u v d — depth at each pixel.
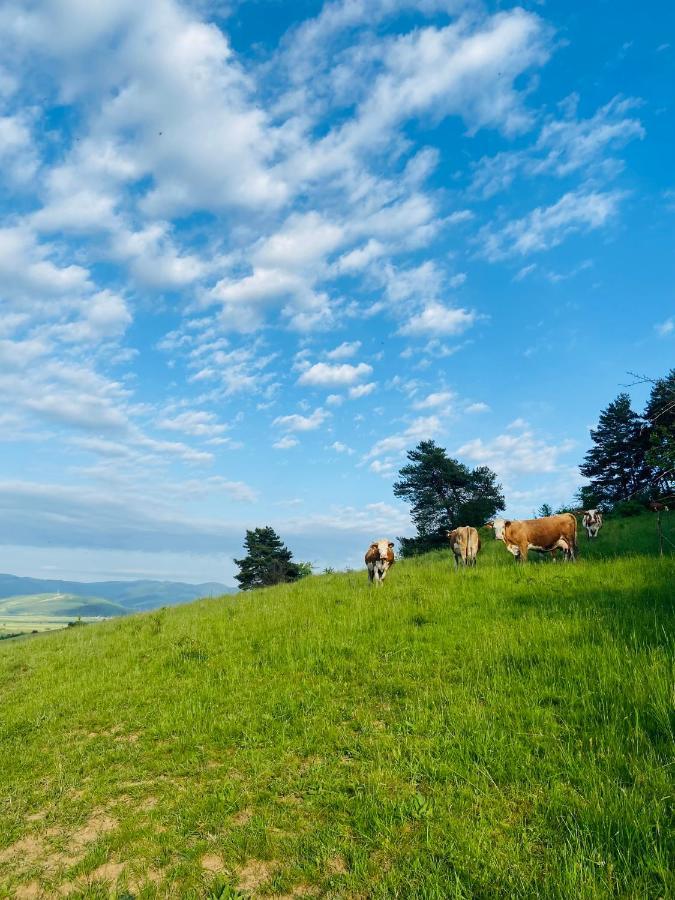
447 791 5.04
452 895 3.75
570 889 3.59
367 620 11.62
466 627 10.25
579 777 4.91
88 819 5.71
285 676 9.14
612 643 7.87
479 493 51.12
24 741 8.07
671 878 3.61
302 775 5.87
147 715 8.31
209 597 26.78
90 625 24.05
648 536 20.38
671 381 8.77
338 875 4.18
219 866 4.56
